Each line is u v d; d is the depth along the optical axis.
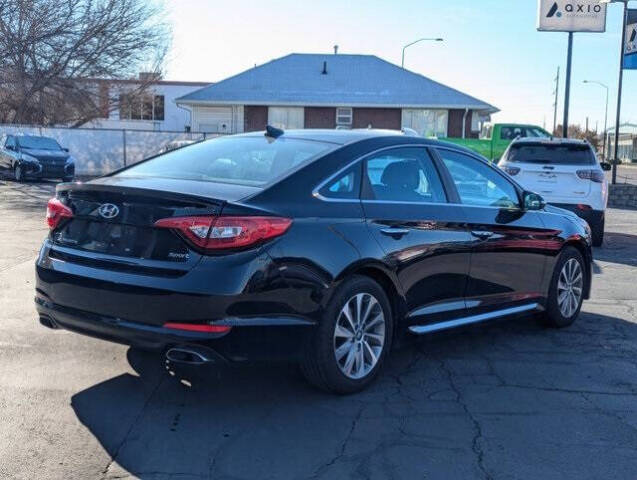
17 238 10.84
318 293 4.29
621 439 4.09
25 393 4.53
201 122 36.88
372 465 3.70
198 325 3.95
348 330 4.56
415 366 5.35
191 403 4.46
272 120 36.72
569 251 6.58
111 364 5.11
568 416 4.42
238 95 36.16
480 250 5.52
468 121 36.69
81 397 4.50
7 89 33.41
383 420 4.28
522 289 6.06
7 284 7.52
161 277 4.04
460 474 3.62
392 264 4.77
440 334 5.32
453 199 5.42
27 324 6.03
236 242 4.00
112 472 3.54
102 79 34.16
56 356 5.24
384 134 5.25
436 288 5.20
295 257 4.18
